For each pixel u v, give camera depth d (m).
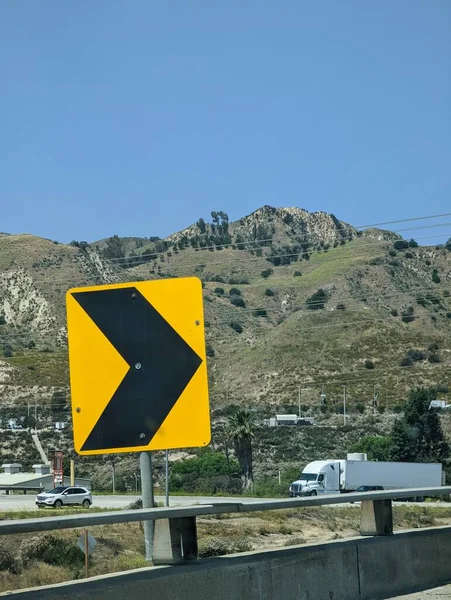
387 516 10.52
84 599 6.33
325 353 138.00
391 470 72.38
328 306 196.50
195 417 6.56
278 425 107.19
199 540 24.56
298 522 38.53
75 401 6.66
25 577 22.08
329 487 71.25
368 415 114.12
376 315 151.38
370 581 9.68
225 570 7.65
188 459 92.25
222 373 140.38
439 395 121.81
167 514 6.68
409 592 10.23
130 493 79.31
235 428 84.38
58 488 59.69
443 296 191.88
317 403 122.62
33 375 128.12
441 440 91.44
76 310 6.73
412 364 133.88
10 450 100.19
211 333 181.25
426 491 10.38
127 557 25.30
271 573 8.20
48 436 105.31
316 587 8.76
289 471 83.44
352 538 10.03
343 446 100.19
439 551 11.19
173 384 6.60
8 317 173.38
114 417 6.61
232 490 80.12
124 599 6.64
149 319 6.69
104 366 6.66
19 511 45.97
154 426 6.57
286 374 132.25
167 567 7.26
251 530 34.19
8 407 117.50
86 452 6.58
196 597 7.28
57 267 187.50
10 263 186.12
